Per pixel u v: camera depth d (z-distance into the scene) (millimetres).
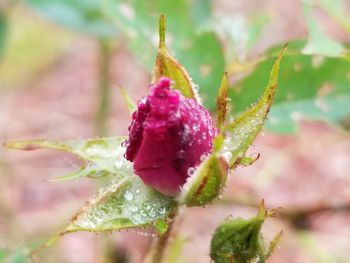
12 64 555
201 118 198
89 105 543
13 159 462
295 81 260
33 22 556
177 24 263
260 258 213
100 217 193
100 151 205
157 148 195
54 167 473
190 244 408
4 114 531
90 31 327
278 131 259
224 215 441
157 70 206
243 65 255
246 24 288
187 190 193
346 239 430
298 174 484
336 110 261
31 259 259
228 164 191
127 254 331
